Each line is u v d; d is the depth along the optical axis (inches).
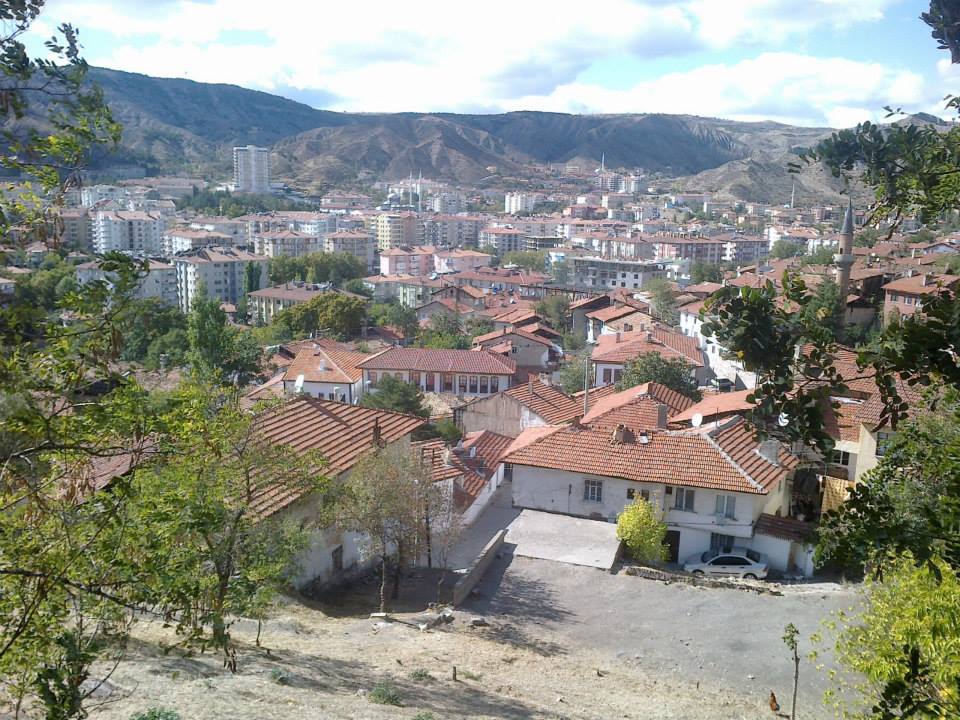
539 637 1035.3
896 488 375.2
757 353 319.6
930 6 361.7
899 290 3100.4
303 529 946.7
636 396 1904.5
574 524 1444.4
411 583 1236.5
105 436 426.6
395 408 2427.4
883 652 534.0
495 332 3988.7
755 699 872.3
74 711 396.5
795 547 1365.7
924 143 372.8
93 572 443.2
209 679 665.6
